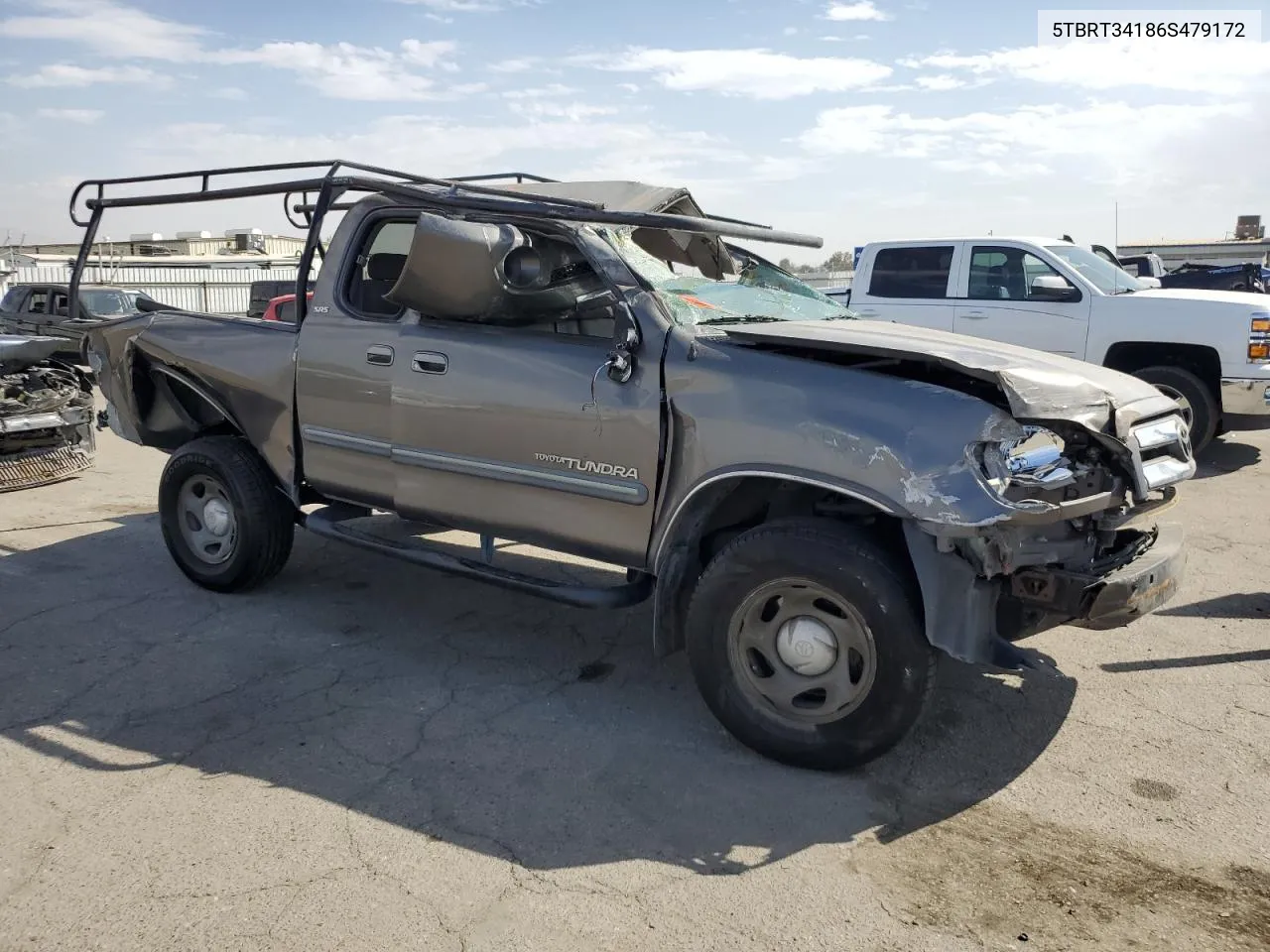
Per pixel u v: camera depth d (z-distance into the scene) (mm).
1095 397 3479
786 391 3461
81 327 6008
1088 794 3410
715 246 5465
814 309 4770
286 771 3570
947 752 3715
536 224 4125
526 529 4164
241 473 5172
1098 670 4457
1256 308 8414
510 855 3049
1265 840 3125
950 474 3141
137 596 5457
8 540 6582
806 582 3400
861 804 3354
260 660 4586
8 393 8359
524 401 4035
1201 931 2691
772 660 3566
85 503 7770
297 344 4875
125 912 2764
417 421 4391
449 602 5395
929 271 10227
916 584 3334
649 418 3740
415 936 2666
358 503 4812
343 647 4758
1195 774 3539
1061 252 9688
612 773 3568
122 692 4234
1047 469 3414
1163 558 3539
